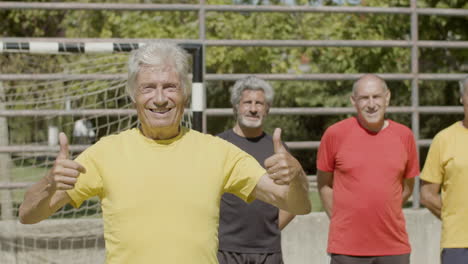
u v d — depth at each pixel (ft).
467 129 12.34
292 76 19.08
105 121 24.13
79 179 6.86
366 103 12.79
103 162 6.92
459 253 12.00
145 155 6.90
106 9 18.48
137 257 6.66
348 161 12.82
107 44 15.52
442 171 12.44
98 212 18.72
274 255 11.98
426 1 27.81
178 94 6.93
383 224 12.66
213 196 6.89
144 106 6.92
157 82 6.84
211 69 29.71
